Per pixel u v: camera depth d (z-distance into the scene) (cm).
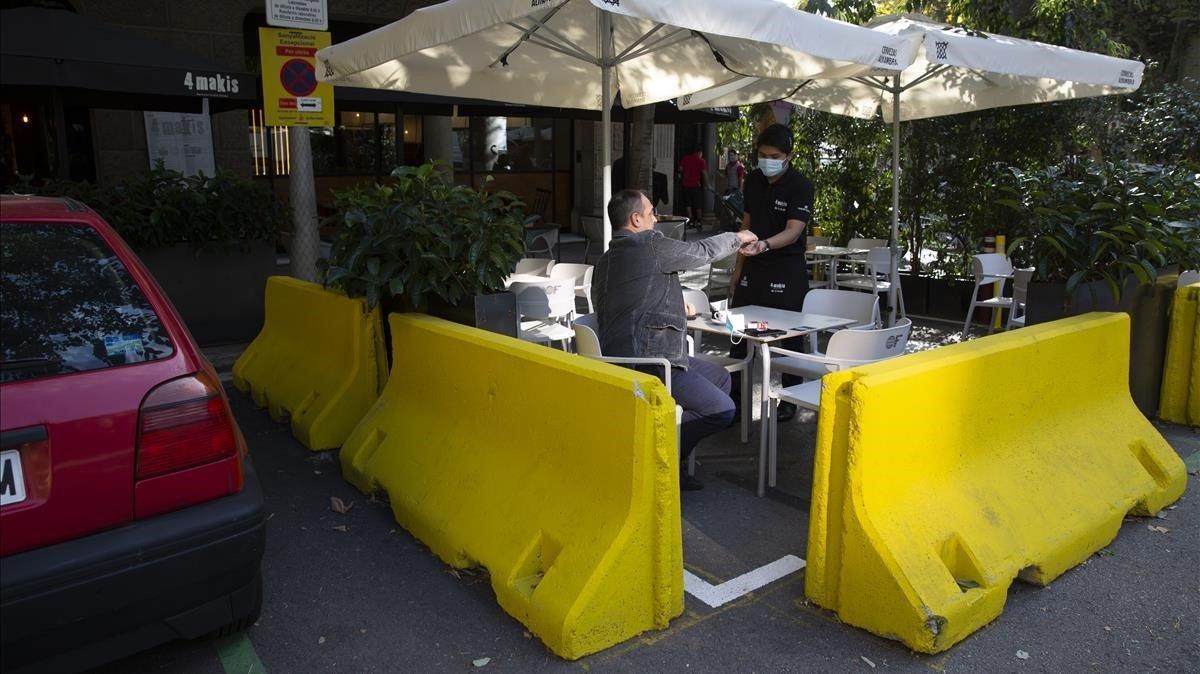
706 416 448
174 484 272
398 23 456
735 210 1452
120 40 691
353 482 486
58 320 266
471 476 394
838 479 339
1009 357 382
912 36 492
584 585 319
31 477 250
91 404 259
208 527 274
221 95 722
